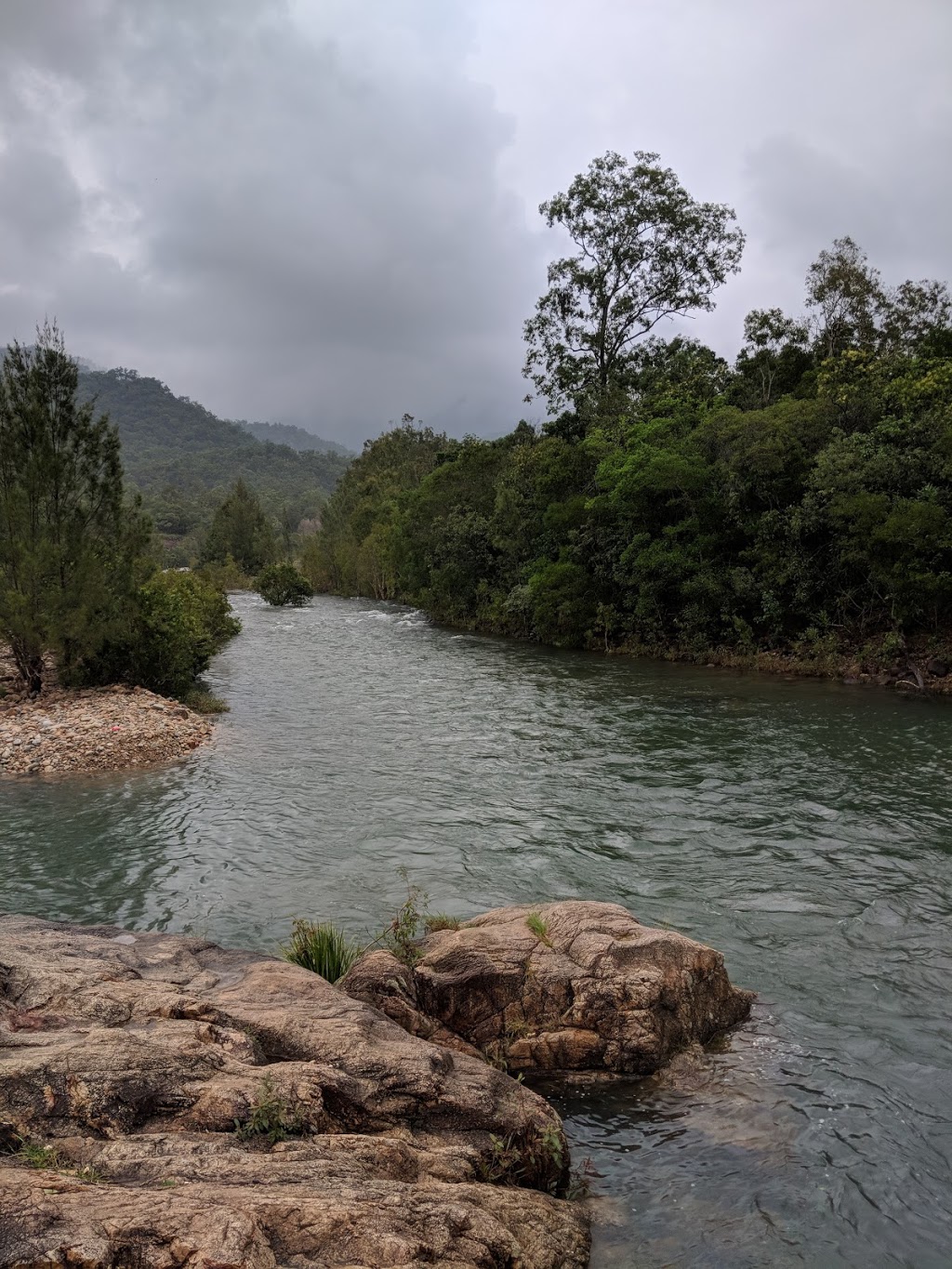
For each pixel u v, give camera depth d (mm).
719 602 32781
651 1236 5082
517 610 42812
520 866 11742
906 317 44125
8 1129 4480
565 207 48156
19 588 21562
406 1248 3883
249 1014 6000
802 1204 5363
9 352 21641
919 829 13016
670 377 47469
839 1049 7191
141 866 11789
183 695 23953
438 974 7312
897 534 26281
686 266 49094
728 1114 6301
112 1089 4758
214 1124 4754
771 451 31078
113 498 22828
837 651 29125
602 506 36875
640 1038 6816
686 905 10383
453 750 18422
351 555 85875
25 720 19484
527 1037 6938
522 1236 4562
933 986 8312
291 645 39656
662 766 16812
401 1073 5500
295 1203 3951
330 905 10477
